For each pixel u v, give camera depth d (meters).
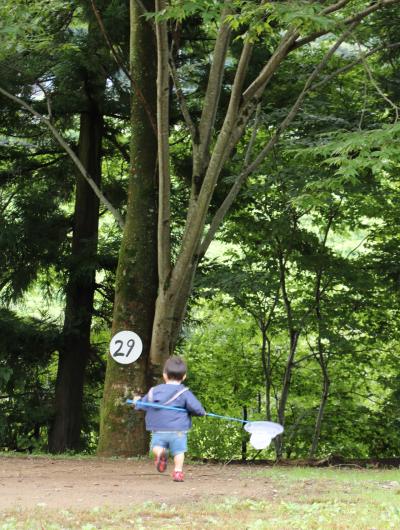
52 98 18.64
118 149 20.95
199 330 23.34
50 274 20.23
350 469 14.03
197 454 23.30
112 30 16.02
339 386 22.19
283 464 15.35
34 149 20.11
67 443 19.02
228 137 12.12
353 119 16.73
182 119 18.53
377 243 19.94
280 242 19.08
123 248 14.93
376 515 6.71
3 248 18.89
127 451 14.41
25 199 19.50
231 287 18.34
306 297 20.36
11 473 10.41
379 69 18.27
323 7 10.70
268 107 17.58
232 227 19.58
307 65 18.19
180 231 19.16
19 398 19.12
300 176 17.00
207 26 17.05
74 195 21.33
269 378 21.06
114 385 14.60
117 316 14.78
